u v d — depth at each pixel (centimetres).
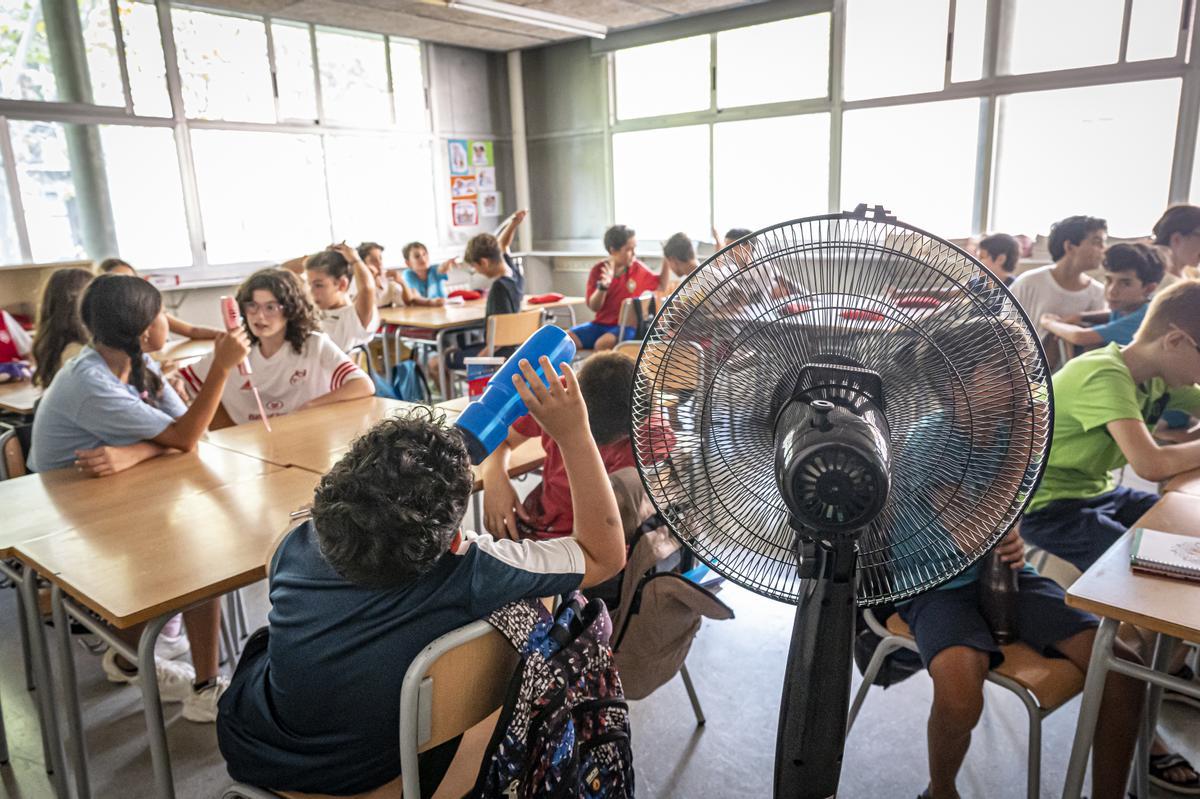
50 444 173
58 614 140
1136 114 473
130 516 144
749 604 235
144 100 529
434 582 88
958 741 129
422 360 476
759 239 67
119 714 190
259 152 596
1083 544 166
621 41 680
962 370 66
